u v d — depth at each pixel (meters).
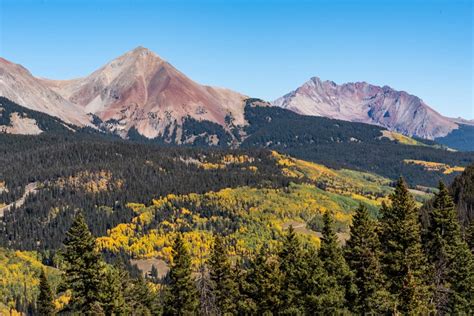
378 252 72.56
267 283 73.38
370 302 68.88
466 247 78.00
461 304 75.62
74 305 65.81
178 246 82.56
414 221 73.25
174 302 81.62
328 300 67.50
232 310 85.81
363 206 74.69
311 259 69.81
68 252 64.62
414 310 65.19
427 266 74.56
